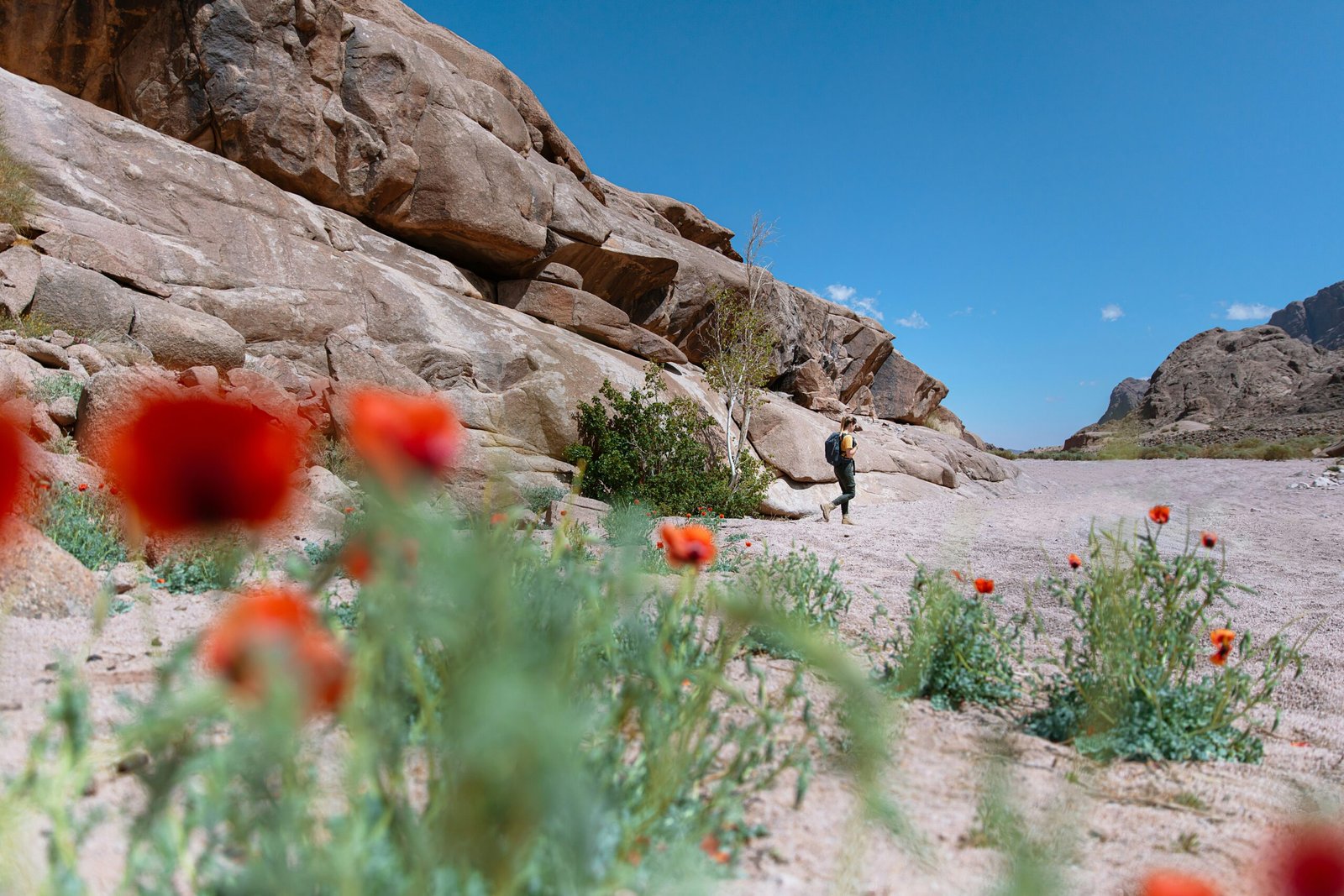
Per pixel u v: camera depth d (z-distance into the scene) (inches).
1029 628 194.2
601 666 61.9
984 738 60.7
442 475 30.9
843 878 56.5
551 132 688.4
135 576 146.3
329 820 44.2
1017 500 562.9
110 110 456.4
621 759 59.2
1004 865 48.9
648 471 458.0
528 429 445.4
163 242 391.9
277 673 29.1
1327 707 144.6
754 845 66.3
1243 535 360.5
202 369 279.4
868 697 38.9
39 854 53.2
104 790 65.0
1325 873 41.9
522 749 24.2
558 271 593.9
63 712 41.6
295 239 444.1
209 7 446.6
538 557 57.9
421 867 34.8
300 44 477.4
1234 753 108.7
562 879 35.7
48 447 231.1
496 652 33.1
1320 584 259.3
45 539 135.5
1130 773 97.7
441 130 522.9
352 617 108.4
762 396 591.8
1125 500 519.8
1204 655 172.7
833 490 567.5
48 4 425.7
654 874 47.7
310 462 287.9
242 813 43.6
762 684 69.2
